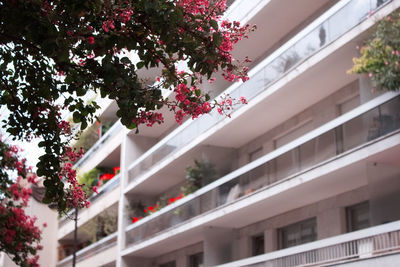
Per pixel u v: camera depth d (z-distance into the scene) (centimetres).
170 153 2905
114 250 3425
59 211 752
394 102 1578
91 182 3934
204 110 721
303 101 2162
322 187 1956
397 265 1477
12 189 1738
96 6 607
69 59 666
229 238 2589
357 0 1750
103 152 3803
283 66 2072
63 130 760
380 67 1527
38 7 599
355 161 1684
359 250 1620
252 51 2472
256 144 2542
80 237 4562
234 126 2438
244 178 2294
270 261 2039
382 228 1546
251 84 2245
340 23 1817
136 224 3192
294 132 2306
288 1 2145
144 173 3183
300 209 2216
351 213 1991
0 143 1498
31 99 735
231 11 2370
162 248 3094
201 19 666
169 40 628
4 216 1628
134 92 670
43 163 741
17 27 602
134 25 655
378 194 1656
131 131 3450
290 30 2336
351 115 1731
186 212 2673
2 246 1647
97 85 683
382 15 1619
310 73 1958
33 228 1709
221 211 2378
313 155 1902
